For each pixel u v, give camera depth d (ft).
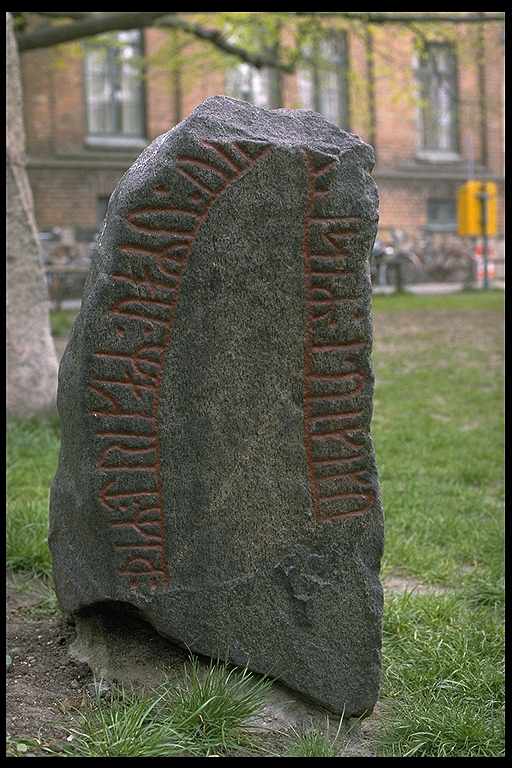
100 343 10.32
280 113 10.71
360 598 10.84
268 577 10.72
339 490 10.75
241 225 10.22
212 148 10.11
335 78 78.74
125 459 10.49
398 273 68.85
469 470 22.07
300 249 10.36
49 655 12.28
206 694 10.50
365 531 10.85
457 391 32.04
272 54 52.11
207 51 51.13
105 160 70.79
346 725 10.96
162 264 10.24
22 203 25.05
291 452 10.62
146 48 71.67
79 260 63.57
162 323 10.33
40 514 16.80
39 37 33.65
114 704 10.73
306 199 10.30
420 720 10.80
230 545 10.66
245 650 10.78
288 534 10.71
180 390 10.43
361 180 10.47
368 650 10.89
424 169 81.61
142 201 10.12
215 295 10.30
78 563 11.12
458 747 10.56
